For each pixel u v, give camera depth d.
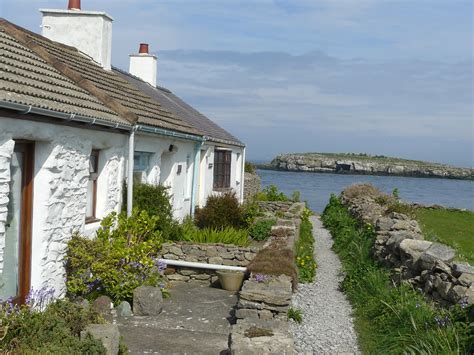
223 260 11.60
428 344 6.87
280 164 131.50
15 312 6.23
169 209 12.45
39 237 7.61
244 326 6.65
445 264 8.85
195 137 15.05
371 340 8.02
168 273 11.58
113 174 10.22
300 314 9.18
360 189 25.78
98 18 13.55
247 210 17.89
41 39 11.39
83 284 8.47
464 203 46.69
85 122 8.36
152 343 7.57
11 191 7.25
